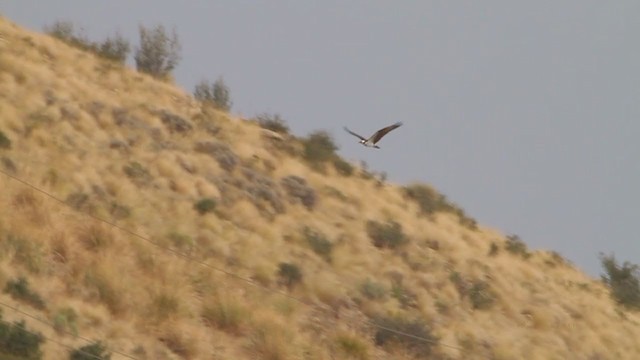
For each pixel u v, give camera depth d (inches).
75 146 1314.0
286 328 1117.1
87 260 1059.9
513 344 1386.6
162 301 1056.2
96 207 1172.5
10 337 895.1
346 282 1331.2
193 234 1242.0
